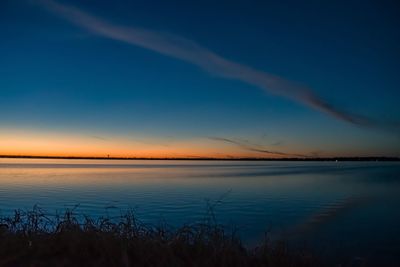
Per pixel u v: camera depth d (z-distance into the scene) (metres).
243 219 17.16
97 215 17.66
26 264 4.76
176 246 5.51
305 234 13.17
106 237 5.37
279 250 6.02
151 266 4.96
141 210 19.84
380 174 79.94
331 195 30.34
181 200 25.12
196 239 5.84
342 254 9.77
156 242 5.46
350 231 13.96
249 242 10.70
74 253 5.03
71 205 21.98
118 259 4.98
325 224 15.80
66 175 65.56
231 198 27.08
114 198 26.05
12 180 48.78
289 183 46.81
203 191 32.62
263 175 73.94
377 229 14.37
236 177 62.97
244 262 5.47
